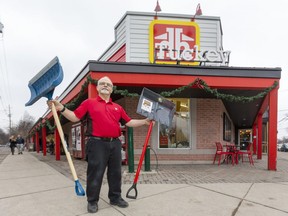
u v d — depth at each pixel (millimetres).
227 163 9648
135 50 10211
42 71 3865
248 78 7703
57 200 4160
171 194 4473
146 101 3971
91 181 3551
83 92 7828
